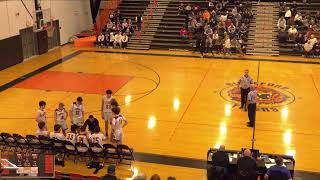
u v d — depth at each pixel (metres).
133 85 19.59
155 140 13.49
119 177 11.13
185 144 13.20
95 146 11.65
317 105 16.80
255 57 25.23
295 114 15.83
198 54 26.08
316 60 24.47
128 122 15.03
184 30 27.73
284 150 12.71
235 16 27.75
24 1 24.80
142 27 29.31
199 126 14.64
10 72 22.34
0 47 22.72
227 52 25.94
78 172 11.48
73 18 31.19
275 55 25.59
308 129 14.39
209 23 27.78
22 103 17.17
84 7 32.84
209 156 10.65
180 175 11.21
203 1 30.38
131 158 11.81
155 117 15.54
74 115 13.18
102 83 19.97
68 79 20.72
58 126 12.05
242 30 26.91
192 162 11.99
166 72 21.88
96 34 29.89
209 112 16.02
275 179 8.78
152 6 31.12
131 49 27.88
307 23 26.95
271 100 17.41
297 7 28.83
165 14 30.25
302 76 20.97
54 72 22.19
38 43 26.36
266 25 27.94
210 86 19.30
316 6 28.80
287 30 26.89
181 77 20.88
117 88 19.14
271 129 14.37
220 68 22.59
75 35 31.14
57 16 28.83
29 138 12.19
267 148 12.84
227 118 15.39
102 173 11.41
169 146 13.05
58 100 17.52
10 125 14.77
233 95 18.02
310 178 11.03
